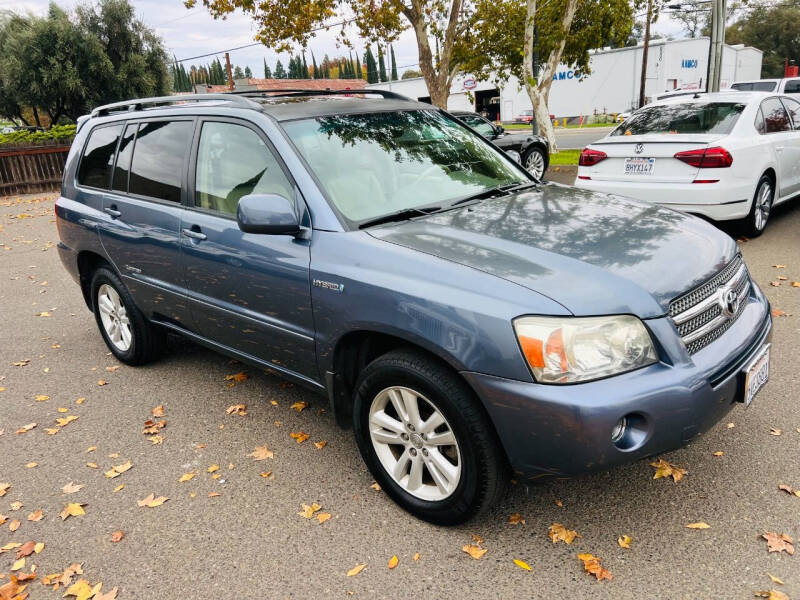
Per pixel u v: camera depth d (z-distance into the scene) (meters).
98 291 4.82
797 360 4.05
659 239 2.82
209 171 3.61
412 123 3.82
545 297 2.33
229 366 4.73
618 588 2.36
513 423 2.33
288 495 3.09
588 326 2.28
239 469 3.35
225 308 3.52
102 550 2.79
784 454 3.09
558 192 3.61
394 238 2.83
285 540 2.77
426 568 2.54
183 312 3.92
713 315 2.64
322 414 3.89
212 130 3.64
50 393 4.47
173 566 2.66
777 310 4.88
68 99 29.05
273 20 16.44
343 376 3.03
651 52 38.47
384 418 2.84
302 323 3.06
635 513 2.76
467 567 2.53
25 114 36.50
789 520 2.64
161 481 3.29
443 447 2.74
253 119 3.39
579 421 2.21
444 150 3.74
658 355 2.38
